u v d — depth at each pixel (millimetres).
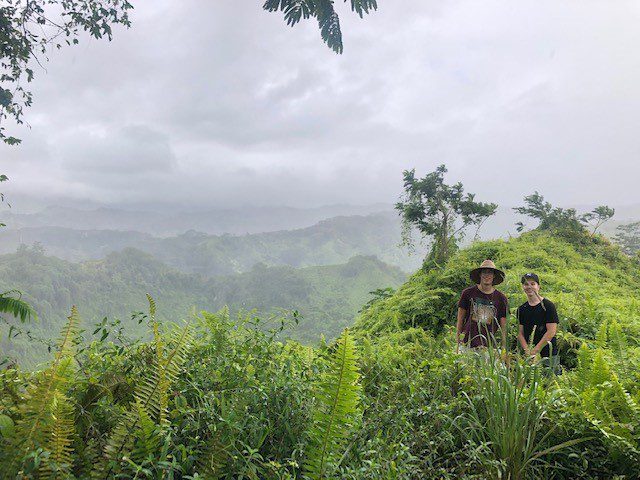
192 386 2785
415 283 14352
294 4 4703
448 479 2738
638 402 3369
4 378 2426
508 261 13797
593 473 2986
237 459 2252
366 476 2406
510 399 3010
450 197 18719
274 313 3705
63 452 1933
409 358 5121
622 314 7875
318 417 2406
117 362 2863
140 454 2098
